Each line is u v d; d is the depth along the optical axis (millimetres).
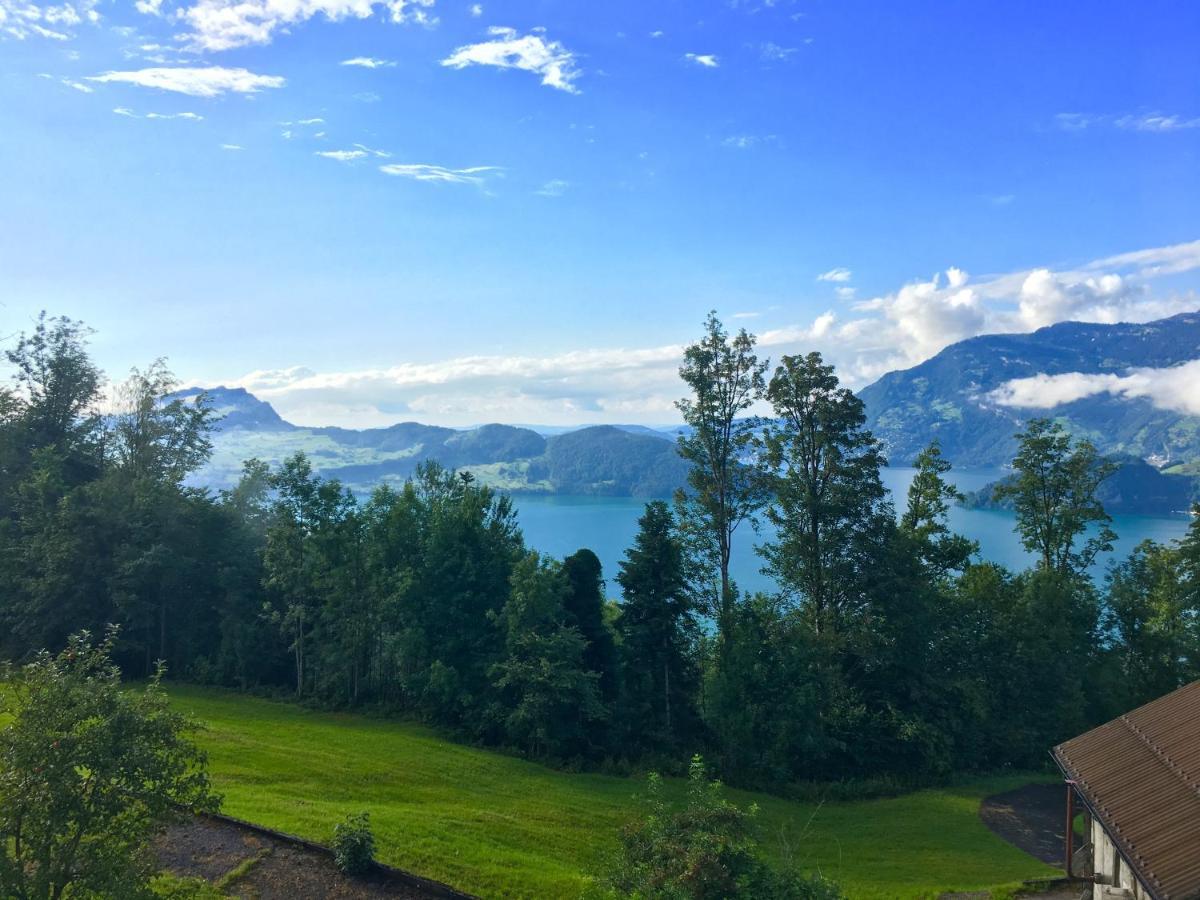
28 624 42031
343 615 43188
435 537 41750
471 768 32531
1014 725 43875
